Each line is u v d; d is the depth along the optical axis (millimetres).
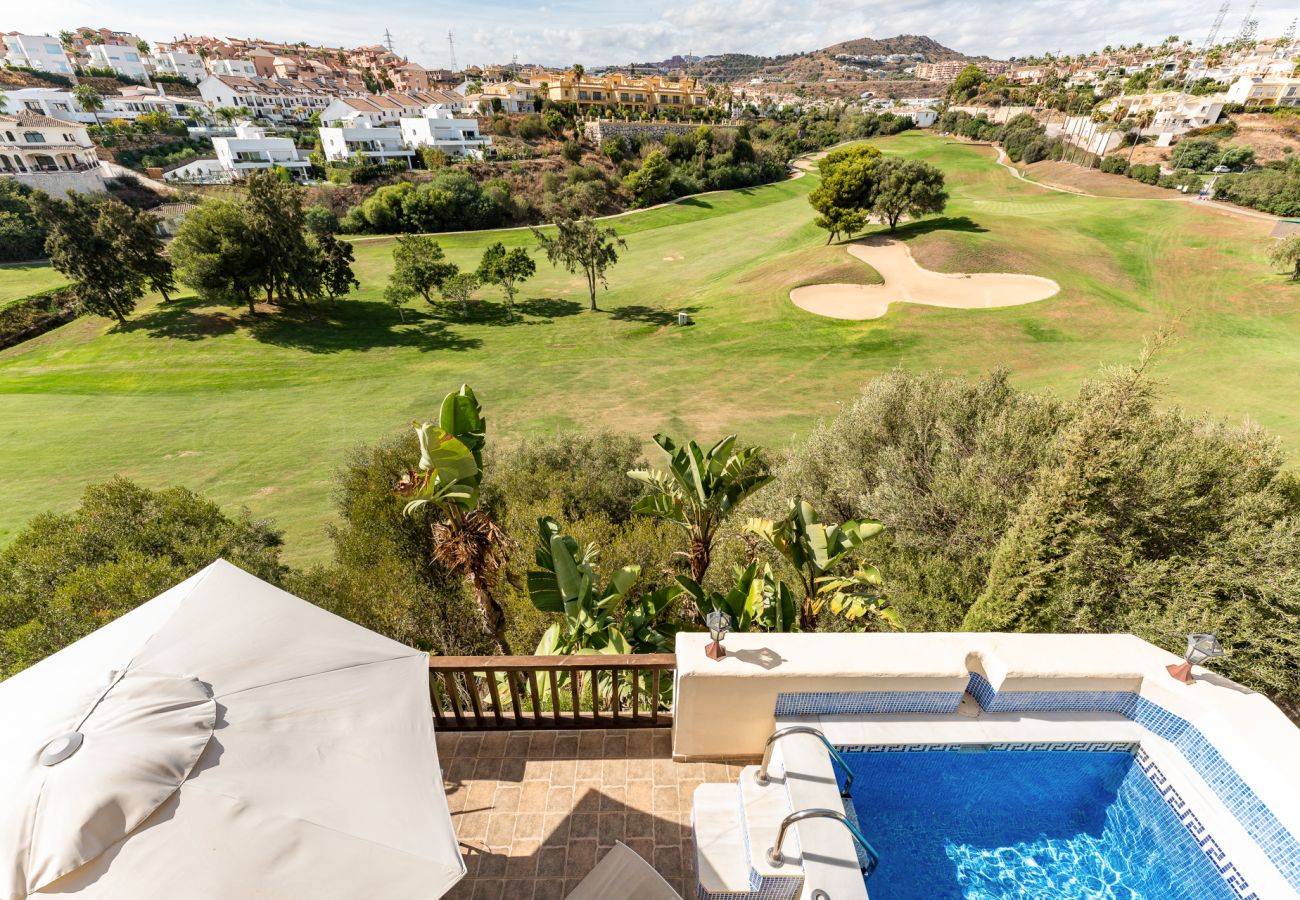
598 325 52000
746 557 13094
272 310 51156
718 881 4078
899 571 11703
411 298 54375
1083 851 4898
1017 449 11750
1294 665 9141
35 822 2596
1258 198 66938
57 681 3361
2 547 22594
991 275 50562
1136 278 49656
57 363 41875
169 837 2670
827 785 4242
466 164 85938
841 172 59719
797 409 34625
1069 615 9688
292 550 22766
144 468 29219
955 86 171125
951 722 4785
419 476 7977
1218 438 10922
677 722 4820
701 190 94812
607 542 14109
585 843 4555
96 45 136500
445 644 12297
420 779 3240
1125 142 106000
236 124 99750
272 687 3445
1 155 68125
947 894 4652
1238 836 4203
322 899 2637
